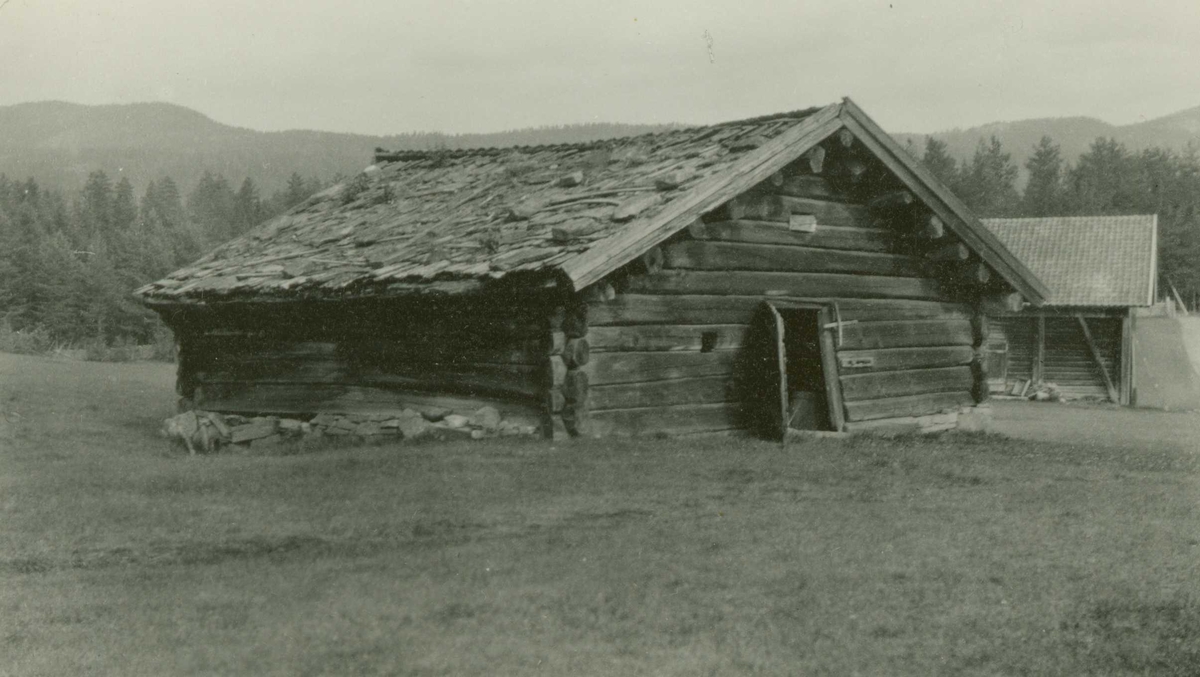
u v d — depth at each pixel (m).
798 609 6.18
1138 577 7.03
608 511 8.87
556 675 5.09
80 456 13.26
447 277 12.70
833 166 15.05
